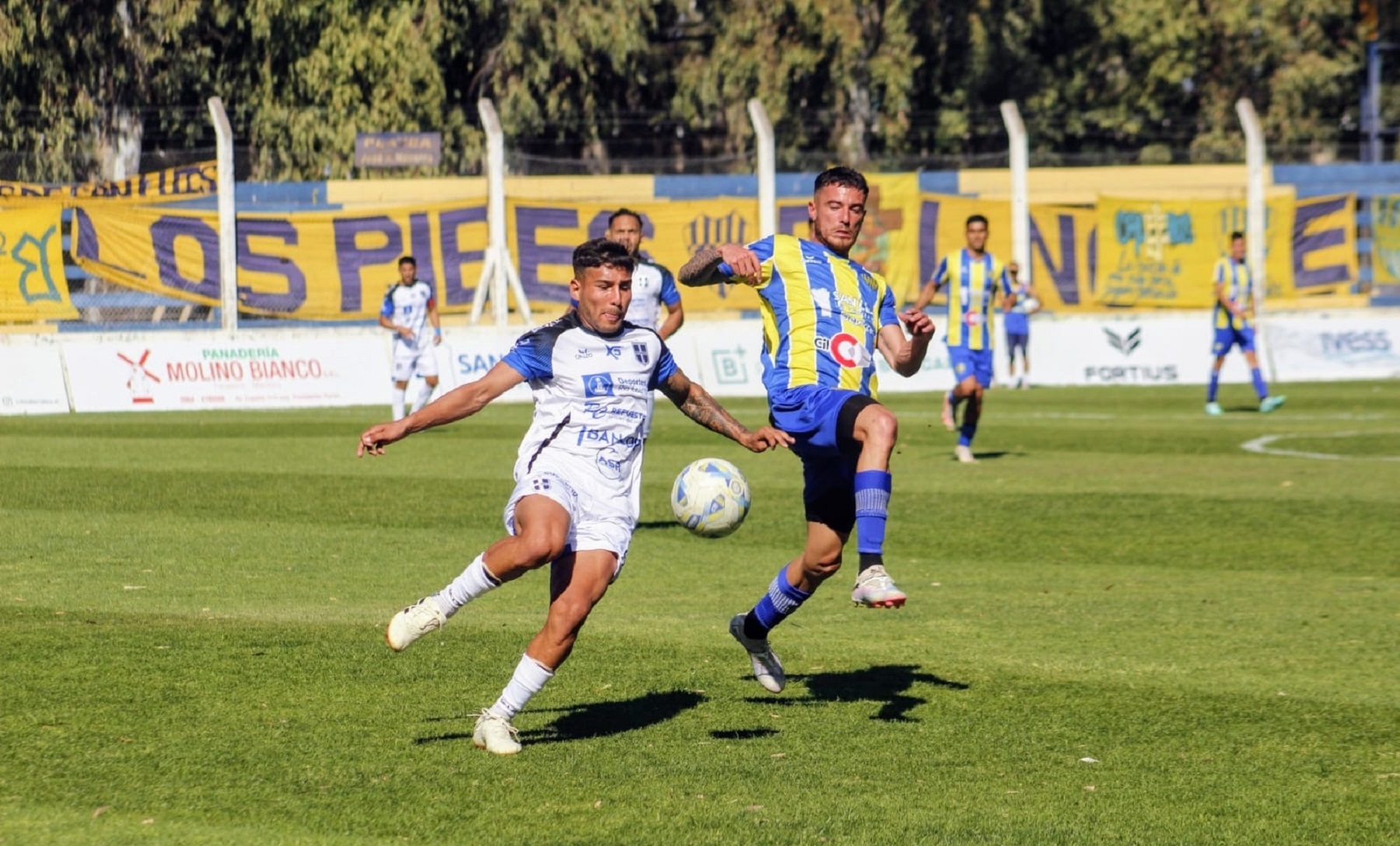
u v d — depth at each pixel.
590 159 84.00
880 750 14.57
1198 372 75.81
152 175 68.81
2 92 81.56
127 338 66.25
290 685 16.84
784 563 26.22
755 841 11.90
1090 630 20.66
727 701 16.58
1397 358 77.75
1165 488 35.50
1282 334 76.94
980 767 14.07
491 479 37.25
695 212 75.81
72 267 68.69
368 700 16.25
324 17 88.75
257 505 32.59
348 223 72.19
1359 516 31.11
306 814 12.42
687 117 116.75
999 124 125.06
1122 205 80.12
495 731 14.23
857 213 16.84
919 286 78.44
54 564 25.11
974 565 26.16
